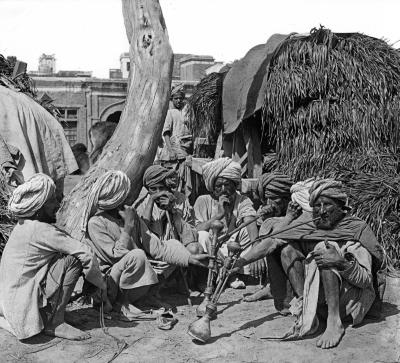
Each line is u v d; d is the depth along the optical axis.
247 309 5.46
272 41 7.58
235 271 4.91
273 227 5.22
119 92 26.94
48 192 4.70
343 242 4.89
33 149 7.05
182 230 5.96
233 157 8.16
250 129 7.85
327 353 4.45
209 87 8.66
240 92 7.71
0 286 4.65
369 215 6.41
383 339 4.66
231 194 6.11
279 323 5.04
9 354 4.37
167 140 9.74
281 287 5.24
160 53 6.89
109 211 5.41
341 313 4.84
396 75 7.08
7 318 4.55
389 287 5.81
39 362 4.28
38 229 4.62
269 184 5.60
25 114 7.09
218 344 4.62
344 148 6.99
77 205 6.09
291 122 7.07
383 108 6.94
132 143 6.68
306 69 7.02
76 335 4.66
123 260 5.14
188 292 5.89
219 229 5.31
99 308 5.29
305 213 5.07
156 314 5.17
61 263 4.64
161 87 6.85
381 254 4.94
